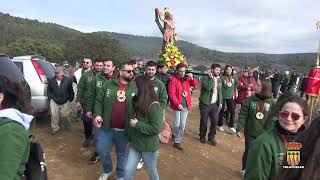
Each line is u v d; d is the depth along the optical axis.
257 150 2.97
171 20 13.82
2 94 2.28
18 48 77.31
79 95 7.83
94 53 78.00
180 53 12.41
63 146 8.02
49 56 79.56
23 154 2.18
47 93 8.78
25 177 2.35
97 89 6.88
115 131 5.86
